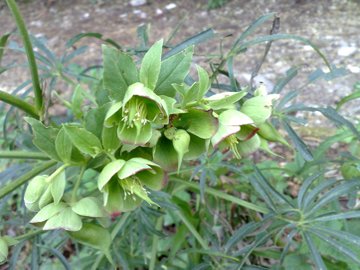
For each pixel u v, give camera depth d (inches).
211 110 5.3
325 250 9.0
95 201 5.8
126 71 5.2
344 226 9.3
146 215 8.4
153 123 5.3
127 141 5.3
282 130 14.7
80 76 9.9
